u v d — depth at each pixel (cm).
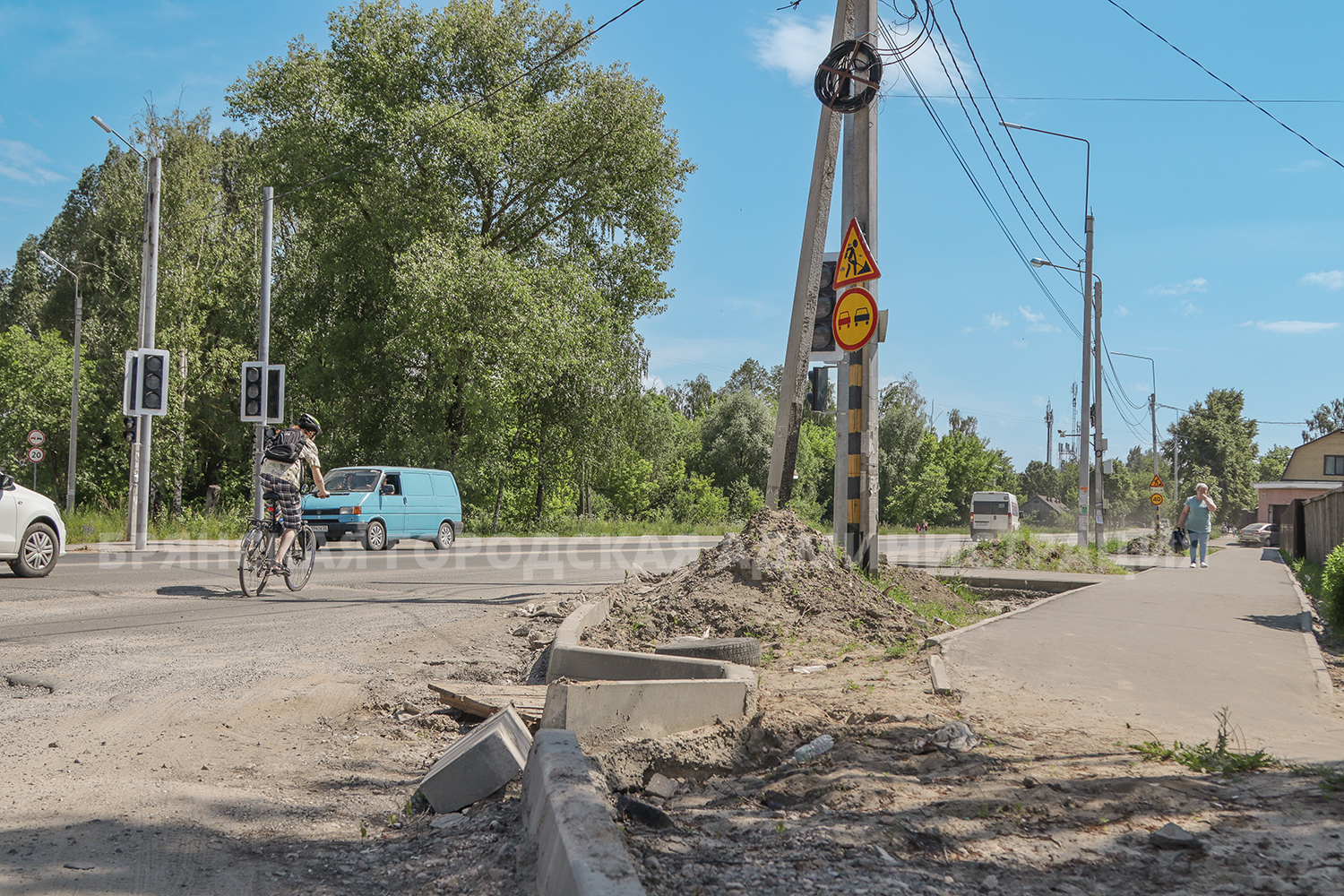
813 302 1024
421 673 612
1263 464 11625
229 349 3288
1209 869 262
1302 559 2239
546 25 3303
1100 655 644
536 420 3394
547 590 1130
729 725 439
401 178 2950
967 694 515
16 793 353
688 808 344
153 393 1794
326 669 614
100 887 266
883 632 725
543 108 3198
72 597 960
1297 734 440
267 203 2062
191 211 3139
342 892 266
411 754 443
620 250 3459
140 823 324
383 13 3100
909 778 361
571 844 225
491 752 353
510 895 248
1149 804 319
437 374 3148
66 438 3850
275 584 1136
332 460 3312
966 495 7581
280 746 441
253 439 3594
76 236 4541
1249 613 910
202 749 428
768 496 1032
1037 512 8919
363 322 3222
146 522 1803
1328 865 260
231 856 297
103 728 456
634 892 199
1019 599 1334
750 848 288
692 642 603
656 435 4216
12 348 3947
